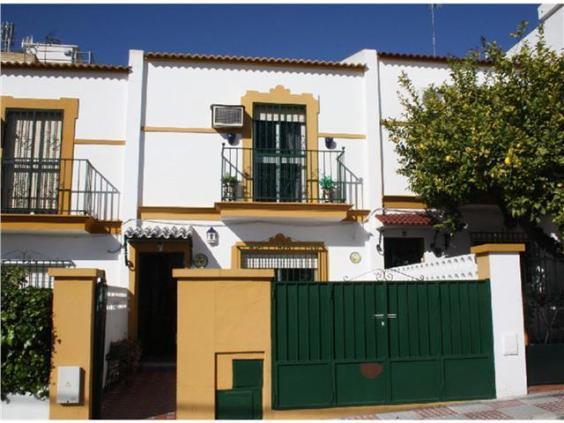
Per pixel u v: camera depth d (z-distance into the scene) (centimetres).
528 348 848
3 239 1111
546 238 1027
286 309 750
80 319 704
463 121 984
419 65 1275
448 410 743
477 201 1095
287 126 1225
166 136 1176
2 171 1123
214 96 1202
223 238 1162
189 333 723
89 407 696
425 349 783
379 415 735
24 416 687
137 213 1139
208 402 712
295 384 736
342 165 1215
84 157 1150
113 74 1182
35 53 1747
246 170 1183
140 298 1159
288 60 1221
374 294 779
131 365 999
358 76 1255
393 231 1208
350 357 758
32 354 691
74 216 1068
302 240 1184
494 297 809
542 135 952
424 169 1045
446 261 941
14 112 1155
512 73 1028
